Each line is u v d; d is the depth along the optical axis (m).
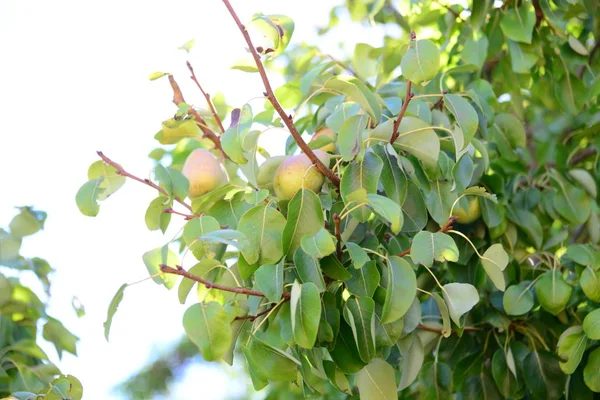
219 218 1.74
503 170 2.11
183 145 2.10
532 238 2.01
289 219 1.61
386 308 1.59
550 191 2.09
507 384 1.92
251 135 1.68
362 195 1.58
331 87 1.67
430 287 1.96
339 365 1.62
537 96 2.36
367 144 1.67
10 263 2.18
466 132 1.66
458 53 2.27
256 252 1.62
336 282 1.65
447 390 1.96
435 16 2.31
